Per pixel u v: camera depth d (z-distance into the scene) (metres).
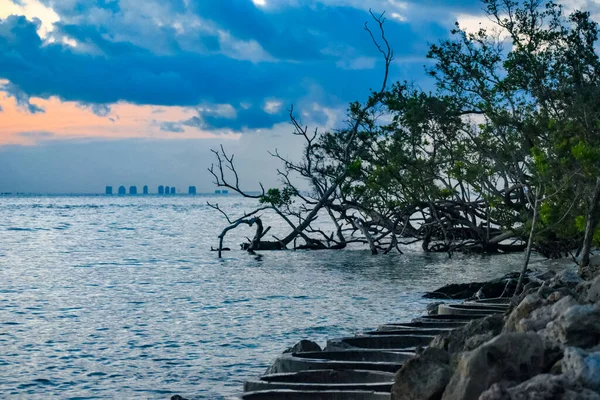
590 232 30.55
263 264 54.00
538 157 32.50
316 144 62.12
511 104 46.88
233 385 18.06
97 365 20.66
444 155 54.88
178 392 17.48
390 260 56.03
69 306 33.06
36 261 57.81
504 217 51.09
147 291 38.53
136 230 108.62
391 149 54.62
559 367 8.38
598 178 30.09
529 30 48.16
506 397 7.53
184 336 25.08
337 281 42.16
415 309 30.34
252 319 28.72
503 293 28.72
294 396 11.84
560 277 19.28
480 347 8.62
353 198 62.03
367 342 17.05
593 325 9.34
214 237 92.31
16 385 18.42
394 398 9.55
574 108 43.09
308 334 25.08
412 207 58.69
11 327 27.30
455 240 64.94
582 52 47.22
